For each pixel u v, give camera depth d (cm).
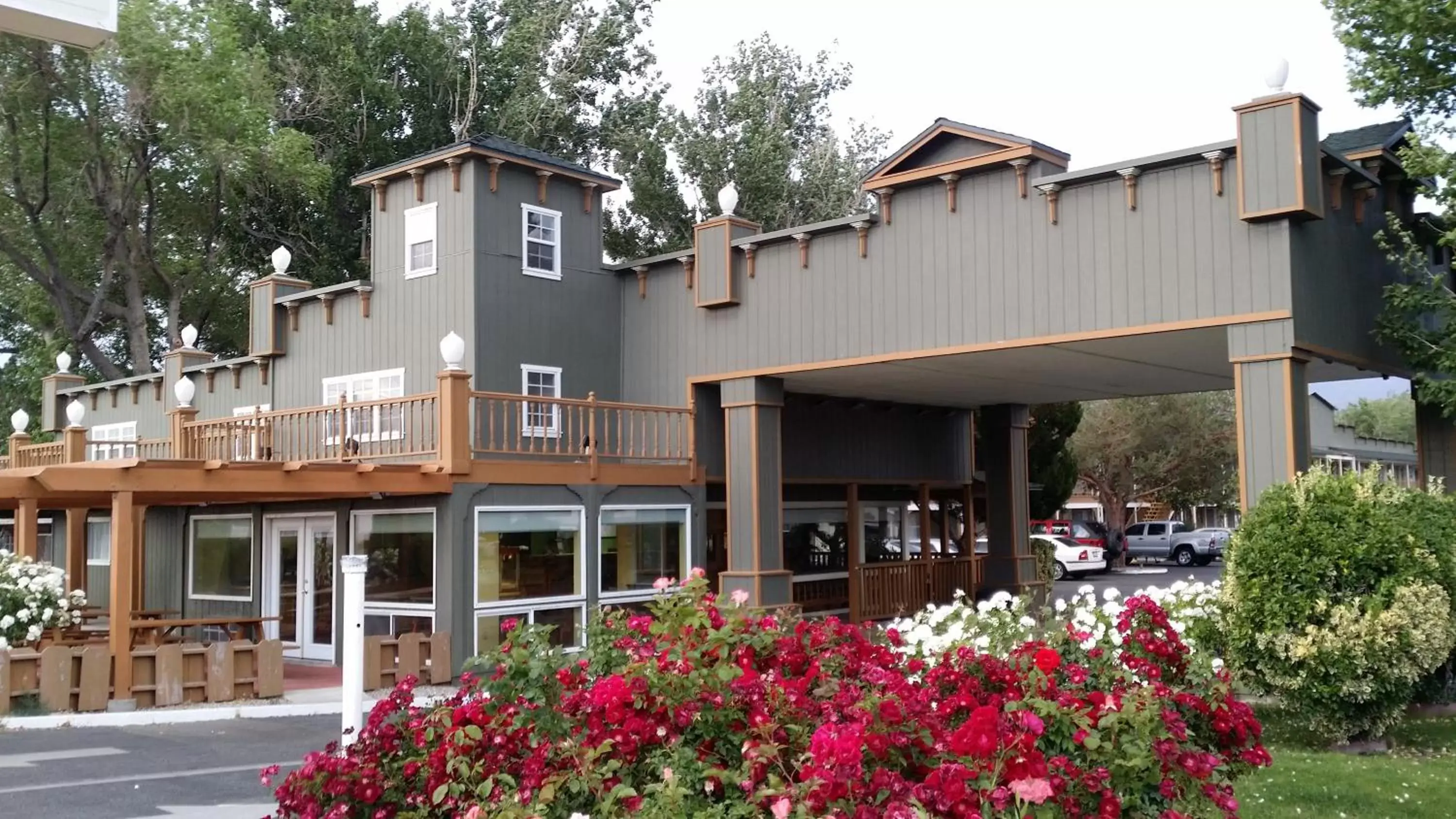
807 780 370
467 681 499
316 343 1969
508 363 1697
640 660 487
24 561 1342
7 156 2859
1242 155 1217
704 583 545
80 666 1192
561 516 1551
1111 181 1332
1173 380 1812
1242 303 1228
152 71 2719
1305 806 749
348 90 3309
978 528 3397
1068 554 3400
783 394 1712
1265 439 1206
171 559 1964
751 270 1675
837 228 1565
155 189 3152
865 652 534
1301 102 1192
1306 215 1198
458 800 450
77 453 2014
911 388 1878
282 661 1322
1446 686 1169
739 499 1670
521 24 3581
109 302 3216
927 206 1487
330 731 1117
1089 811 405
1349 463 4706
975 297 1435
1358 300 1387
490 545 1460
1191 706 527
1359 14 1438
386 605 1495
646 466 1662
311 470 1331
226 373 2209
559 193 1797
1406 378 1617
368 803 460
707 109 3597
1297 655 929
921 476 2258
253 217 3444
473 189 1681
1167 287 1281
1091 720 439
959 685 501
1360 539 948
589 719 450
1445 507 1057
